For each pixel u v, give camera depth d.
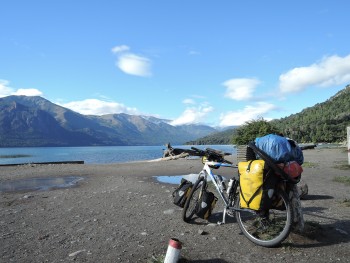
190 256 4.55
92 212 7.18
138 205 7.86
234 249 4.82
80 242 5.17
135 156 71.69
